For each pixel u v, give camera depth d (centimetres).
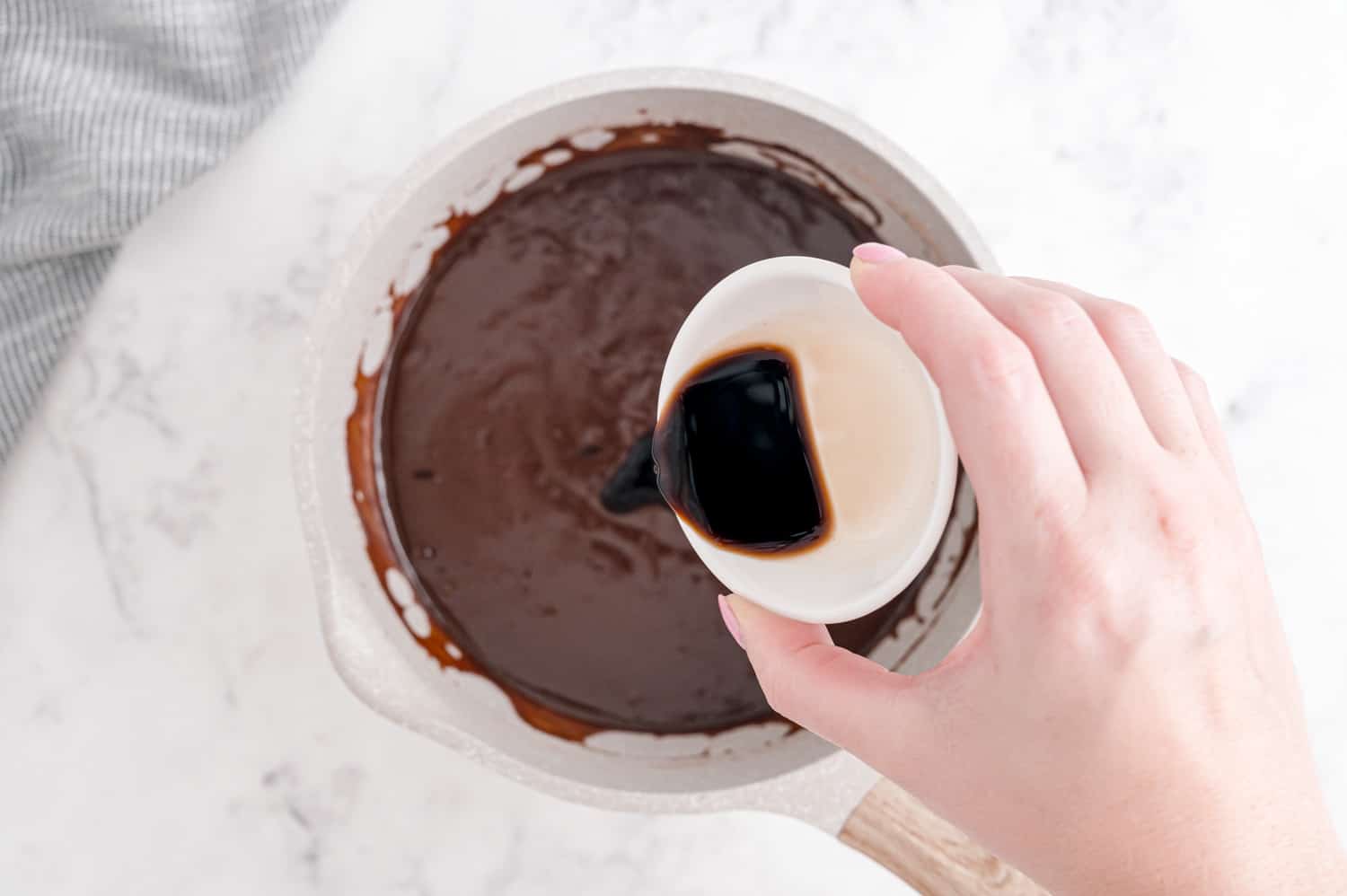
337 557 52
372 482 55
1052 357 45
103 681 57
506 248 54
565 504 54
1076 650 44
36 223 56
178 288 58
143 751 57
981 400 44
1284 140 59
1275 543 59
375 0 58
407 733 58
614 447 54
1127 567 44
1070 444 45
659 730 54
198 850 57
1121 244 59
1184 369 48
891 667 54
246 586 58
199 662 57
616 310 54
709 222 54
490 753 51
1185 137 59
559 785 51
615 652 55
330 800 57
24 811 57
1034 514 44
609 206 54
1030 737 45
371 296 53
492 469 55
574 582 55
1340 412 59
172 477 58
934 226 51
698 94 51
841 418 48
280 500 58
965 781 46
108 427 58
